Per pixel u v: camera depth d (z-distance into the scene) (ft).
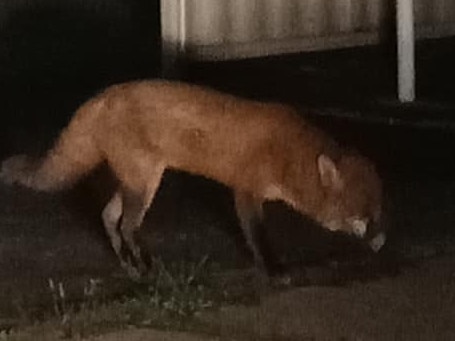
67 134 8.98
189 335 7.79
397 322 7.98
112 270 9.00
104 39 16.17
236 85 13.50
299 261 9.14
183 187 11.03
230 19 13.55
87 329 7.88
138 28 16.37
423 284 8.66
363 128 12.42
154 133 8.73
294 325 7.94
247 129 8.70
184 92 8.78
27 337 7.78
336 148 8.72
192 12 13.23
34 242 9.70
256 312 8.16
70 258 9.30
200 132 8.71
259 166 8.71
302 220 10.06
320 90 13.57
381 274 8.87
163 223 10.08
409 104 13.20
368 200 8.57
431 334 7.79
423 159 11.60
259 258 8.85
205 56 13.41
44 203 10.73
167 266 8.96
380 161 11.53
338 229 8.71
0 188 11.18
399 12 13.24
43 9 16.29
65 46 15.97
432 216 10.12
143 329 7.90
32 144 12.44
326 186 8.57
